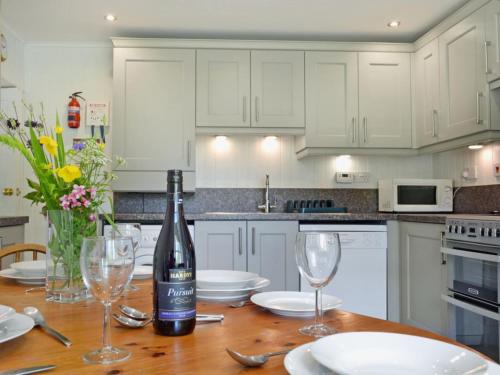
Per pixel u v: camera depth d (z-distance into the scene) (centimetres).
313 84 342
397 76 348
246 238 299
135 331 76
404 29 337
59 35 342
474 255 216
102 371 57
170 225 76
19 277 124
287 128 340
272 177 370
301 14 310
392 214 312
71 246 101
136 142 328
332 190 372
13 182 340
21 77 349
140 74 330
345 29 336
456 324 240
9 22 318
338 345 61
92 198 104
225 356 63
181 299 73
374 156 376
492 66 257
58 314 88
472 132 277
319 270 81
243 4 294
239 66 338
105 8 298
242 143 369
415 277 283
